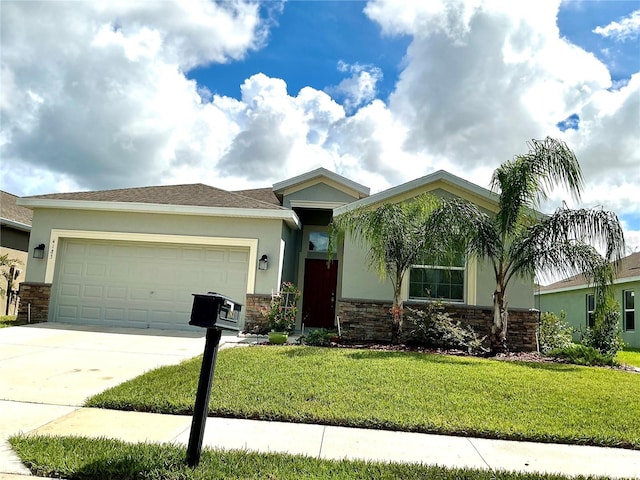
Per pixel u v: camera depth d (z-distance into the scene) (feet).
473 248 35.35
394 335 36.86
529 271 34.68
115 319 43.96
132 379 22.79
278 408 18.21
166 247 44.70
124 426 16.14
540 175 34.06
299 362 26.96
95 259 44.93
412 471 12.89
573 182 33.78
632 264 65.51
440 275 40.86
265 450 14.37
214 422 17.02
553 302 85.20
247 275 43.65
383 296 40.37
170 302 43.98
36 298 43.96
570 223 33.40
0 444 13.97
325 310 53.11
